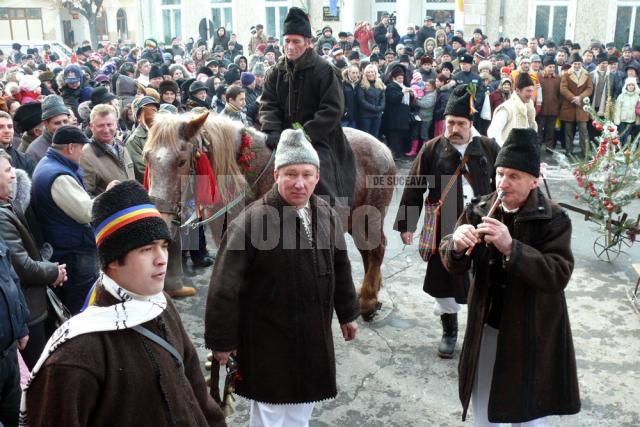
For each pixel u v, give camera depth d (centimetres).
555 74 1092
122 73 1004
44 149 454
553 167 934
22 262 312
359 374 391
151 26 2583
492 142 380
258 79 993
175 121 326
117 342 161
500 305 267
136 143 509
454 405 359
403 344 429
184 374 177
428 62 1117
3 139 422
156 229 164
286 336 254
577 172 582
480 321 264
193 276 556
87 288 377
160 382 164
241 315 259
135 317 162
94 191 423
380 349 422
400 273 555
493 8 1947
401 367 399
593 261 574
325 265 259
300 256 252
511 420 257
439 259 385
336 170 388
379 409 355
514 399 257
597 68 1084
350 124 1008
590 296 500
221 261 251
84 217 363
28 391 157
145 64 1002
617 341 427
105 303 165
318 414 350
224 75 1068
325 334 260
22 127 505
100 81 895
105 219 162
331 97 376
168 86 708
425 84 1055
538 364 257
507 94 1016
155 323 171
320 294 257
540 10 1931
